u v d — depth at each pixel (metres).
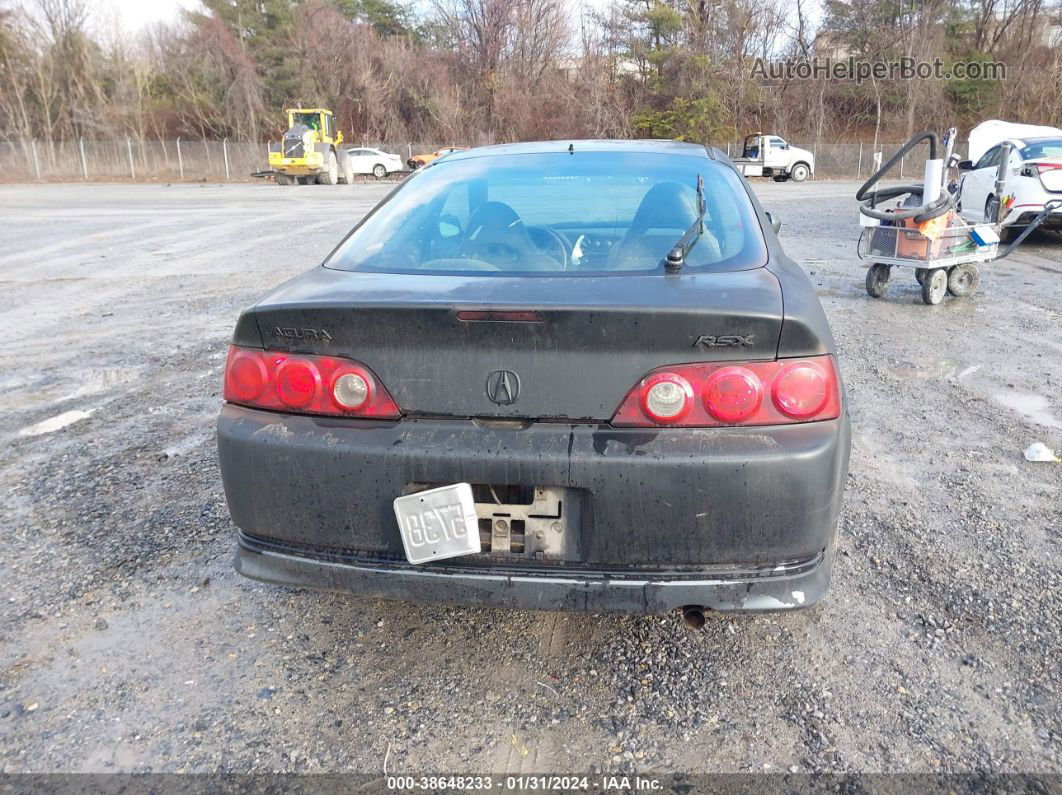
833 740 2.13
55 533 3.32
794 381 1.99
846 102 48.78
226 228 15.08
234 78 50.69
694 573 2.05
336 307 2.07
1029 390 5.09
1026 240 12.62
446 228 2.68
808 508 2.00
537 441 2.01
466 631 2.65
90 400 5.12
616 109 47.22
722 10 47.50
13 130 48.19
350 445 2.08
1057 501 3.52
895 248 7.78
